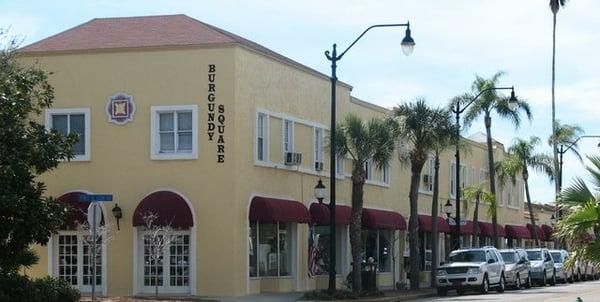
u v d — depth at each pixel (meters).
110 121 33.16
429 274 49.91
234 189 32.12
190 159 32.50
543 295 35.81
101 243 31.94
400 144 39.03
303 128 37.38
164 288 32.31
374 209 42.47
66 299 22.25
